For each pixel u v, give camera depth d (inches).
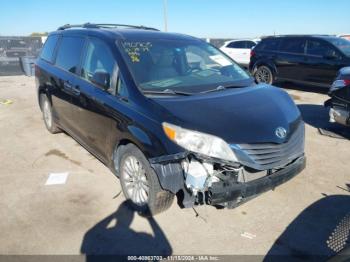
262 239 115.0
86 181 155.3
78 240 113.7
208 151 103.5
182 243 112.7
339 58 341.7
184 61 152.6
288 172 118.9
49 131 227.9
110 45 143.2
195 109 113.8
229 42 619.8
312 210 132.1
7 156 186.2
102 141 143.4
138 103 120.1
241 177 108.7
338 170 168.1
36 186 150.8
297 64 382.6
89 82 152.3
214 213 129.6
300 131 128.5
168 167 106.5
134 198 129.3
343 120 200.1
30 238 114.6
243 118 113.0
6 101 335.6
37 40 730.2
